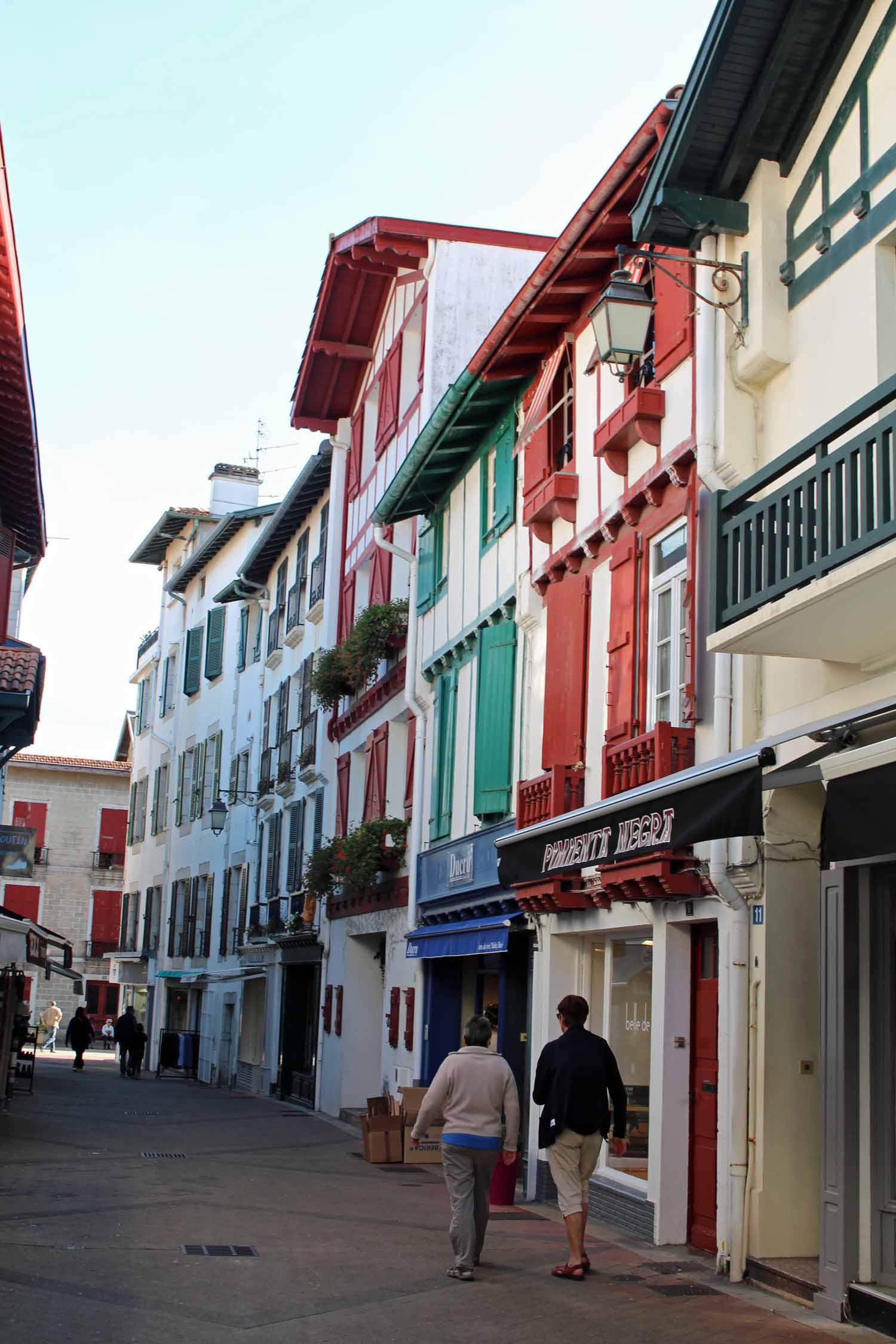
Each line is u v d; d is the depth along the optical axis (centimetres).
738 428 1038
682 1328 782
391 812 2203
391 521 2042
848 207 945
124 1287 844
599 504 1343
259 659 3494
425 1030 1894
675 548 1166
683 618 1144
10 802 5628
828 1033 855
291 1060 2917
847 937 852
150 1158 1598
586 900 1277
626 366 1116
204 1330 750
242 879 3488
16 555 2352
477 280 2120
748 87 998
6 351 1670
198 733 4100
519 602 1559
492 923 1541
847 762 741
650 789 962
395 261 2197
